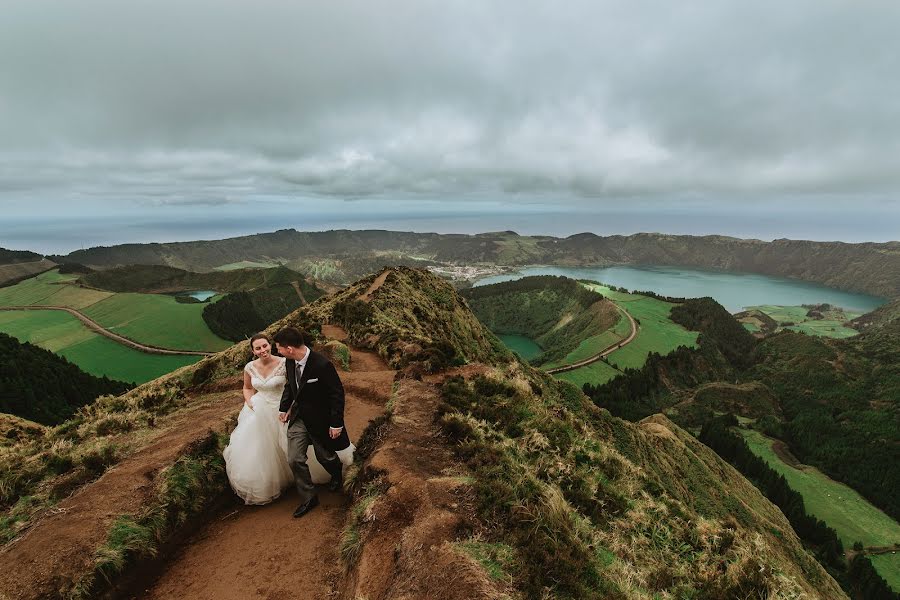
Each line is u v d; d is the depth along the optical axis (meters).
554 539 5.86
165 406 12.18
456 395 11.21
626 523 8.08
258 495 7.38
